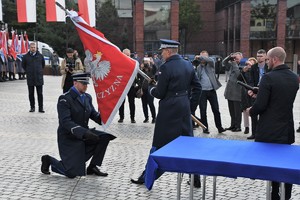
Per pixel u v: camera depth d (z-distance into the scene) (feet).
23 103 45.80
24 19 36.40
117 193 17.78
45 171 20.11
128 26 160.15
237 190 18.67
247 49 123.34
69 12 19.80
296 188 18.99
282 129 14.76
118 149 25.64
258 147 13.46
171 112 17.28
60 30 141.49
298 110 44.78
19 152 24.39
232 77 31.81
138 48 127.34
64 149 19.42
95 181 19.30
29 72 38.93
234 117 32.30
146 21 127.13
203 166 11.88
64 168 19.29
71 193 17.63
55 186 18.48
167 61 17.56
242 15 122.62
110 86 19.24
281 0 119.55
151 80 19.11
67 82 34.53
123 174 20.45
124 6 160.35
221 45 150.00
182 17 145.89
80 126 18.67
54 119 35.96
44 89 62.64
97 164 19.94
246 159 11.87
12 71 77.56
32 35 148.36
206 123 31.45
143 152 24.99
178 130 17.29
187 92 17.75
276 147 13.47
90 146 20.02
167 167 12.29
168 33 127.85
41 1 144.46
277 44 121.39
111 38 151.33
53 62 101.14
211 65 31.09
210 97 31.42
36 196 17.21
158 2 126.41
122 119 35.96
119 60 19.12
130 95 35.14
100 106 19.48
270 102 14.85
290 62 124.36
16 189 18.03
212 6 159.84
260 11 121.90
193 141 14.33
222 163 11.62
